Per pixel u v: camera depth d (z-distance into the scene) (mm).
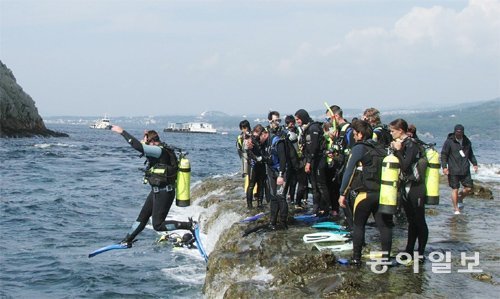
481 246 9070
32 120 82562
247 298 7070
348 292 6645
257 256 8664
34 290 10250
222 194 17328
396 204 6953
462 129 12672
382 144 7352
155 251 12945
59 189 24812
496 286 6855
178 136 136875
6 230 15531
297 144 10883
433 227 10898
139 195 23453
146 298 9680
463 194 13484
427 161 7656
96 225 16578
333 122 9930
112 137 112625
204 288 9094
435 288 6742
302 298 6629
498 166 32844
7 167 34656
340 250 8414
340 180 9773
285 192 10969
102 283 10531
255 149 11852
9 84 78562
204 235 13766
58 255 12727
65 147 60125
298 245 8805
